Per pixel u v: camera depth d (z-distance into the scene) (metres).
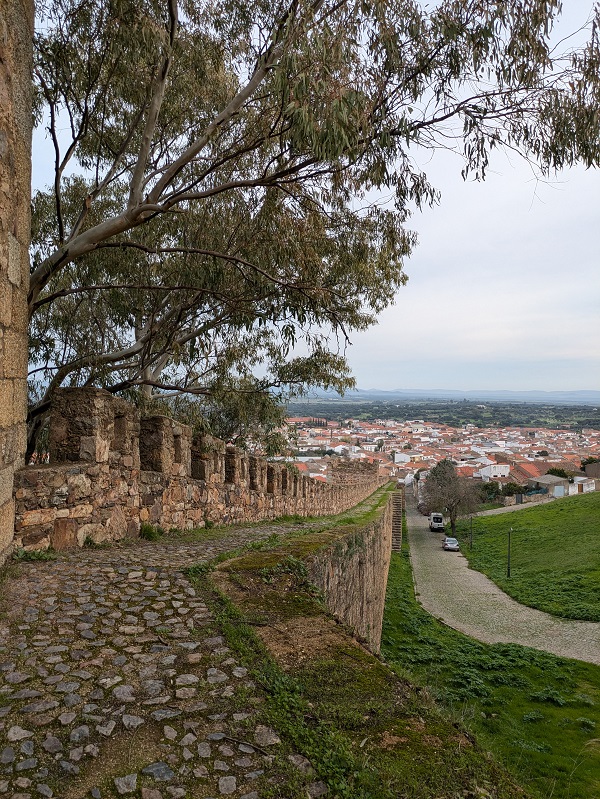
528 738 11.44
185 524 10.41
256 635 4.12
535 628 20.67
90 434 7.31
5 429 5.59
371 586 13.97
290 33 6.94
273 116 9.65
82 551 6.77
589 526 36.75
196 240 12.23
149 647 3.93
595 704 13.40
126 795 2.42
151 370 16.34
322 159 7.65
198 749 2.75
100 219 13.98
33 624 4.23
